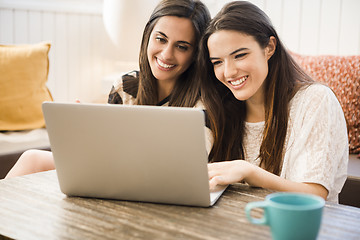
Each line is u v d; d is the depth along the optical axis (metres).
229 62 1.26
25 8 3.04
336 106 1.34
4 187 1.05
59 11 3.17
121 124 0.89
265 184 1.09
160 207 0.92
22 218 0.85
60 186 0.99
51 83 3.23
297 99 1.37
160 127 0.87
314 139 1.28
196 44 1.48
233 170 1.05
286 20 2.86
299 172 1.25
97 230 0.79
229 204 0.93
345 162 1.37
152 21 1.50
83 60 3.32
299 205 0.70
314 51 2.77
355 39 2.62
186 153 0.87
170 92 1.60
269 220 0.67
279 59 1.37
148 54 1.50
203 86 1.43
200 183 0.89
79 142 0.93
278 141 1.37
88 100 3.39
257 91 1.41
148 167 0.91
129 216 0.86
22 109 2.52
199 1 1.51
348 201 1.75
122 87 1.69
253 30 1.25
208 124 1.43
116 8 3.00
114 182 0.95
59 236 0.77
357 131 2.07
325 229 0.78
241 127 1.47
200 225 0.81
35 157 1.56
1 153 2.00
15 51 2.59
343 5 2.64
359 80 2.09
